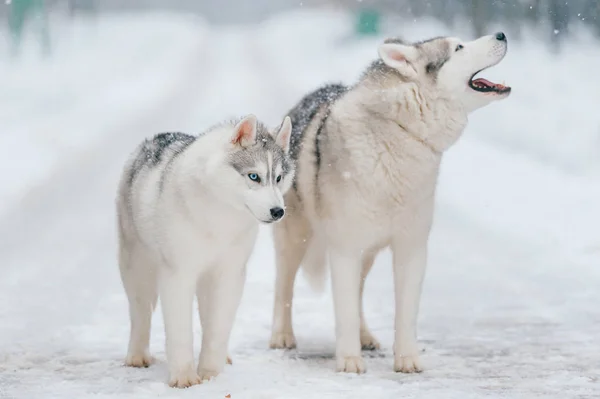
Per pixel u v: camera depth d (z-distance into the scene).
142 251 9.74
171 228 8.88
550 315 12.61
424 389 8.91
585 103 33.22
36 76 53.69
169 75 60.31
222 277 9.33
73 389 8.83
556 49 46.38
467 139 32.69
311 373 9.77
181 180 8.84
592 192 22.55
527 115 33.16
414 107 9.86
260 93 46.97
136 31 101.44
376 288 14.57
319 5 121.56
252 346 11.23
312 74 57.34
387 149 9.88
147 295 9.95
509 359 10.37
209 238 8.92
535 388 8.92
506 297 13.79
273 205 8.59
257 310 12.99
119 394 8.59
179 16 140.75
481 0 55.69
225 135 9.01
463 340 11.42
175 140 10.20
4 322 12.00
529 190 23.30
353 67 58.19
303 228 11.24
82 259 16.12
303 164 10.78
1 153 27.33
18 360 10.21
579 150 27.56
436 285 14.77
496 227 19.08
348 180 9.96
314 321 12.59
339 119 10.24
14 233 17.89
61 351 10.66
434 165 10.12
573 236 17.94
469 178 25.41
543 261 16.11
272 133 9.29
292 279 11.45
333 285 10.20
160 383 8.98
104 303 13.11
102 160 26.91
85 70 60.03
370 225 10.08
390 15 84.12
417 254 10.24
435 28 65.75
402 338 10.09
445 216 20.62
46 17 69.06
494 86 10.16
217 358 9.43
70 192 22.28
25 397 8.51
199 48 86.19
